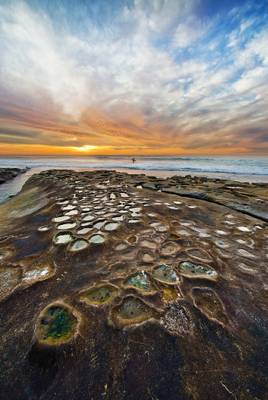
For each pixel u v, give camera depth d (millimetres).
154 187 8672
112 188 7320
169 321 1581
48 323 1576
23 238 3223
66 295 1884
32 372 1258
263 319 1636
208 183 10398
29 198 7371
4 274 2262
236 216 4391
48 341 1418
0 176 16266
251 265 2373
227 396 1132
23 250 2818
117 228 3373
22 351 1371
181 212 4480
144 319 1594
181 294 1866
